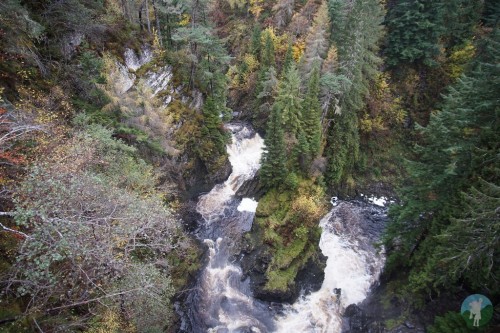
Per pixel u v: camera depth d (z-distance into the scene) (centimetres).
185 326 2227
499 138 1731
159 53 3253
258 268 2588
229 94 4756
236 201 3331
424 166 2141
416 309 2106
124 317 1431
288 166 3238
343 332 2289
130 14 3384
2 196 1064
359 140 3978
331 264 2792
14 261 1134
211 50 3256
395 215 2472
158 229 1561
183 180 3203
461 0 4009
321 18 3656
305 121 3297
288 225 2850
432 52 3988
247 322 2323
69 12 2134
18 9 1533
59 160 1241
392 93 4234
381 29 4022
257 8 5297
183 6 3123
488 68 1808
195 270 2570
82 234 1105
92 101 2228
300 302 2497
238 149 3956
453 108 2053
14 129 1142
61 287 1162
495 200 1506
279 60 4606
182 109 3281
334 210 3394
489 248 1617
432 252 2027
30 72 1859
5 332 1045
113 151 1773
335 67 3541
